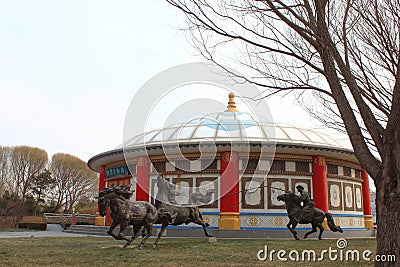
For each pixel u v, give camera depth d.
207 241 16.45
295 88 9.45
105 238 19.03
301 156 24.09
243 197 22.66
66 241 16.64
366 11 9.44
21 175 64.38
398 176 6.98
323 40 8.26
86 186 72.31
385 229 6.99
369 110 7.95
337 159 25.73
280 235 21.95
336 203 24.98
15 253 11.78
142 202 13.90
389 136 7.22
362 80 10.27
